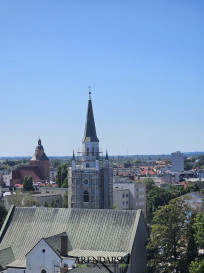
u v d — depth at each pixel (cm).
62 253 9588
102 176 14788
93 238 10262
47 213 10969
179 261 9794
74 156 14750
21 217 11069
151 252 10269
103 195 14812
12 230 10894
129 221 10312
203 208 11688
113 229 10281
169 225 10019
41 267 9556
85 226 10512
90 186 14412
